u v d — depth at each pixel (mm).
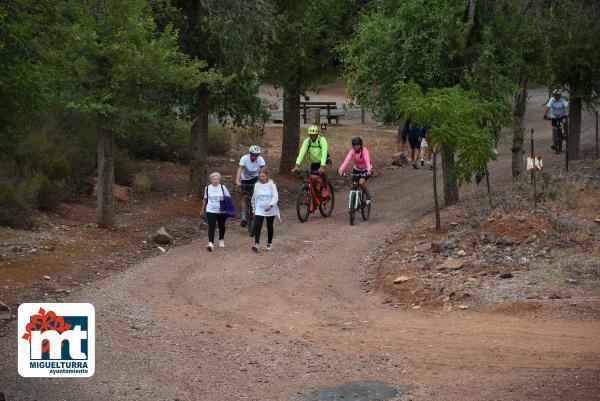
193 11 19688
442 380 8328
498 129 18094
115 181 21422
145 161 24922
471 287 11844
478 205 17516
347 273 13836
